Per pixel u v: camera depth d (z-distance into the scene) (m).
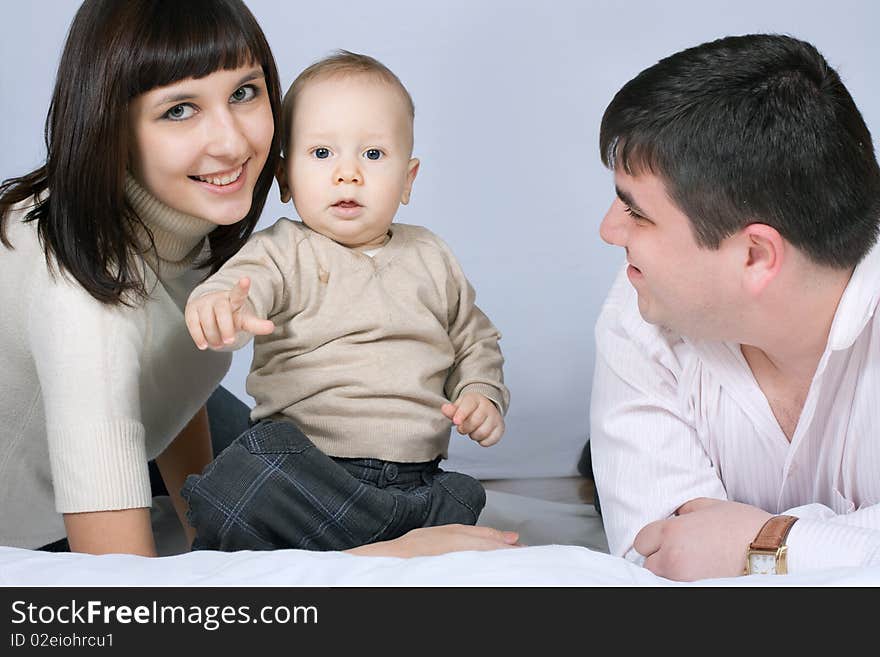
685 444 1.78
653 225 1.55
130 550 1.79
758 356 1.71
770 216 1.48
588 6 4.17
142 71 1.74
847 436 1.70
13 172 3.83
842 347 1.56
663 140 1.48
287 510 1.85
